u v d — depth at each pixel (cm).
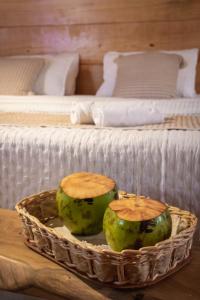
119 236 71
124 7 273
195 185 102
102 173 109
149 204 77
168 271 73
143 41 275
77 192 81
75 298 72
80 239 83
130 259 68
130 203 77
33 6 294
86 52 290
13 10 299
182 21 262
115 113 124
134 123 126
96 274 72
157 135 108
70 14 287
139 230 70
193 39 263
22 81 257
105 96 257
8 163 119
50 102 210
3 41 309
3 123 135
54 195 97
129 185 108
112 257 68
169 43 269
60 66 275
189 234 75
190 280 73
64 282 73
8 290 80
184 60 251
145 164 105
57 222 93
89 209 80
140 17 271
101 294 69
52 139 113
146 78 237
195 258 79
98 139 110
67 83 277
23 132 119
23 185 118
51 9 290
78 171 111
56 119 149
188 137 106
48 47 299
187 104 192
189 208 104
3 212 104
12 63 267
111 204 77
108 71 267
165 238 72
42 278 75
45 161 115
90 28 285
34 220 82
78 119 132
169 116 156
